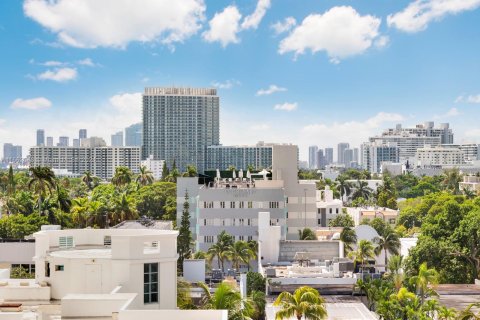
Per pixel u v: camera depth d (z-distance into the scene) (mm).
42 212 141875
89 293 38438
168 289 39094
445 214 125000
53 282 39062
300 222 156875
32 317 32562
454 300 103750
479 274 116688
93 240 44594
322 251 112688
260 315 79750
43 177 146125
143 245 38562
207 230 144125
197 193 152000
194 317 29547
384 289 87812
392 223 199750
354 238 122188
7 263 76500
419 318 75250
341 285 92750
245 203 144500
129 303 31891
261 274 98312
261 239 110812
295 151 157375
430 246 117000
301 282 93375
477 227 115500
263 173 185500
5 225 127688
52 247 43281
